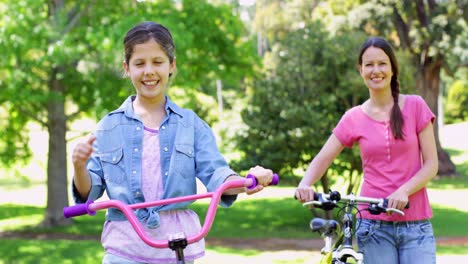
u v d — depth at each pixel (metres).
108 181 3.05
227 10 14.91
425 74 25.53
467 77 34.47
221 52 15.21
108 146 3.08
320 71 12.81
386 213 4.04
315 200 3.86
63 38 11.90
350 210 3.79
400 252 4.16
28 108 14.50
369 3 23.22
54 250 11.27
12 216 16.94
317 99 12.95
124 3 13.77
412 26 24.17
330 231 3.64
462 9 24.08
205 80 16.03
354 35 13.23
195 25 14.20
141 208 2.96
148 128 3.12
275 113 13.02
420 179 4.04
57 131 14.62
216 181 2.98
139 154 3.06
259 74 15.20
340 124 4.39
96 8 13.56
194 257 3.04
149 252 2.97
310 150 12.88
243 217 16.34
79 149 2.70
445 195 20.78
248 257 10.57
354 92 12.52
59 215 14.77
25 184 25.95
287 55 13.20
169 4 13.91
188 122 3.16
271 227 14.70
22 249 11.44
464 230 13.71
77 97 13.39
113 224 3.03
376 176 4.24
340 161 12.72
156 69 3.03
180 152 3.07
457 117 50.50
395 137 4.16
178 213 3.05
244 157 13.46
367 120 4.29
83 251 11.13
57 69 13.11
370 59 4.24
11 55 11.73
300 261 10.23
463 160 31.72
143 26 3.07
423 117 4.18
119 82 11.93
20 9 11.83
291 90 13.02
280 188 23.09
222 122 13.70
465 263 9.48
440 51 24.05
